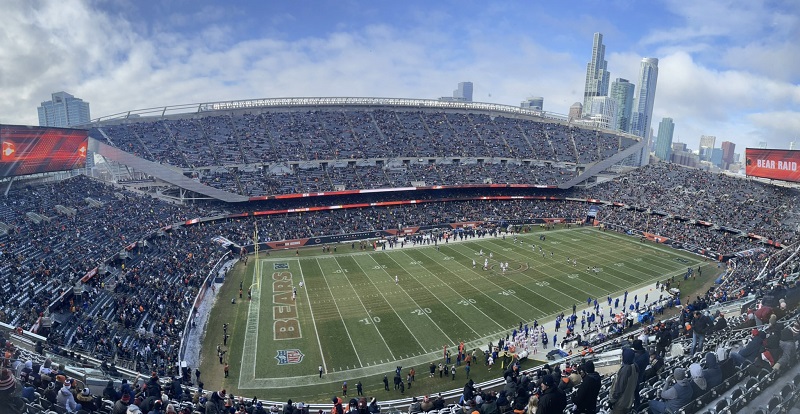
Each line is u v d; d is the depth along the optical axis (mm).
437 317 48500
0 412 13047
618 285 59531
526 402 14852
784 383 11766
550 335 44500
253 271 64250
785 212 83688
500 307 51438
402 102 125188
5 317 32531
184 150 88938
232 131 99625
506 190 107938
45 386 18016
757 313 19109
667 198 100562
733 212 88562
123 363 32719
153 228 66500
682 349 21625
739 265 65938
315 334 44188
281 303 52094
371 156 102188
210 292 55312
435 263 68750
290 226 82062
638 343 12805
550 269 66125
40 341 29656
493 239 85375
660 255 75438
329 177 94688
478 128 123375
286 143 99688
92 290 43875
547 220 101438
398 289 57125
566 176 111125
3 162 55500
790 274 39656
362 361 39125
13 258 43688
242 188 84938
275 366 38094
